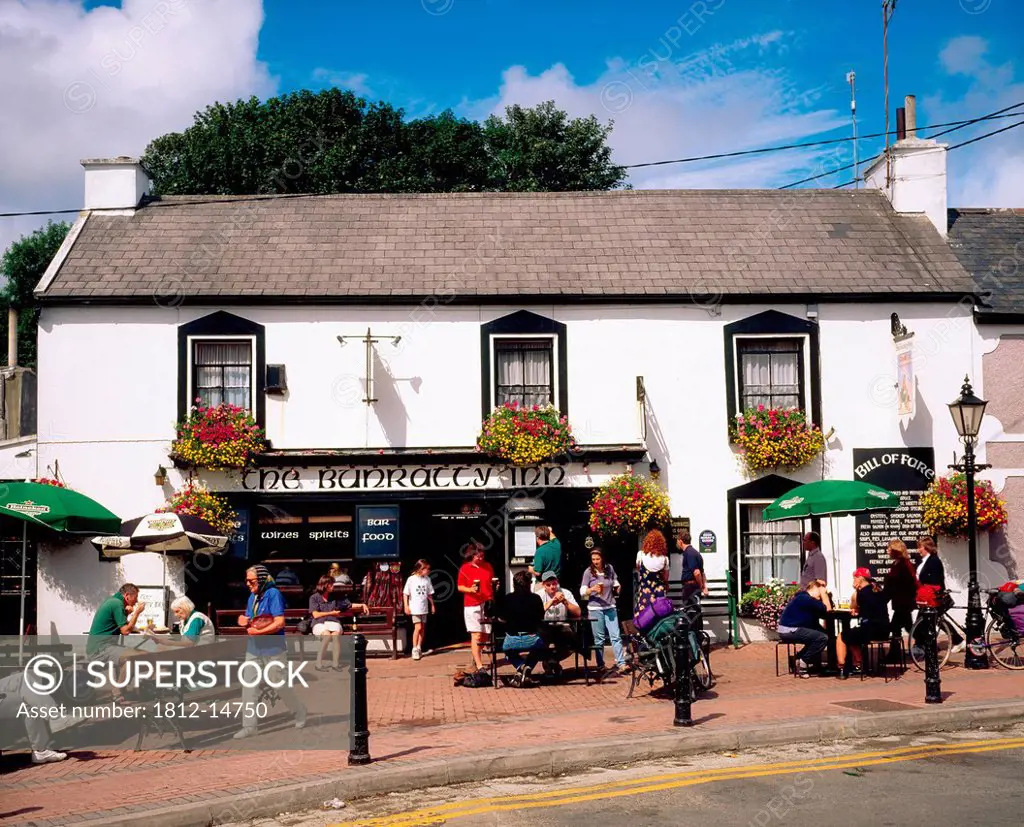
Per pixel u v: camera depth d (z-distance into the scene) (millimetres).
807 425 17797
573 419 17922
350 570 17797
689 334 18141
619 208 20141
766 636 17719
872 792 8055
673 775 8883
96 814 7855
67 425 17594
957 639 15523
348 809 8219
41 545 17359
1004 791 7977
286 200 20000
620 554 17656
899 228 19797
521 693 13227
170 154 32906
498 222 19703
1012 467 18234
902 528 18000
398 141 32781
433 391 17906
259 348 17797
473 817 7723
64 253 18375
